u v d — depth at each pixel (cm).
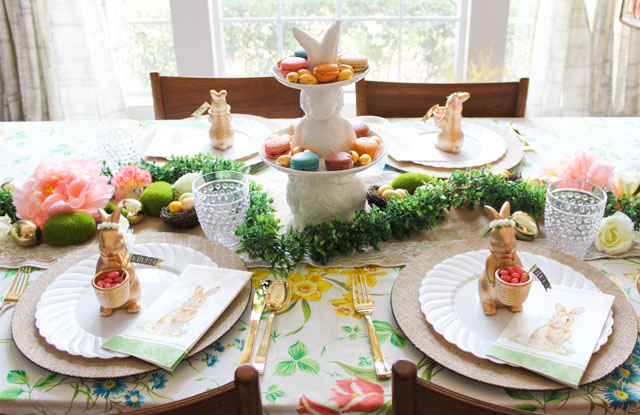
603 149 129
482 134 133
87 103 234
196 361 72
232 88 161
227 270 86
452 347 71
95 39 226
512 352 69
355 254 94
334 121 91
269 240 90
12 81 227
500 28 225
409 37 241
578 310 75
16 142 137
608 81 232
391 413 66
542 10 222
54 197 97
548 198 90
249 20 236
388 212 96
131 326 75
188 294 81
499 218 74
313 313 81
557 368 66
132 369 69
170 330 74
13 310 80
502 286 72
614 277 84
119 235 76
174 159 115
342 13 236
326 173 86
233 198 93
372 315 80
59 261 89
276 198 112
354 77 85
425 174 109
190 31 226
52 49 222
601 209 86
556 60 227
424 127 139
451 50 243
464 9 232
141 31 246
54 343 72
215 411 57
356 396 66
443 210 104
